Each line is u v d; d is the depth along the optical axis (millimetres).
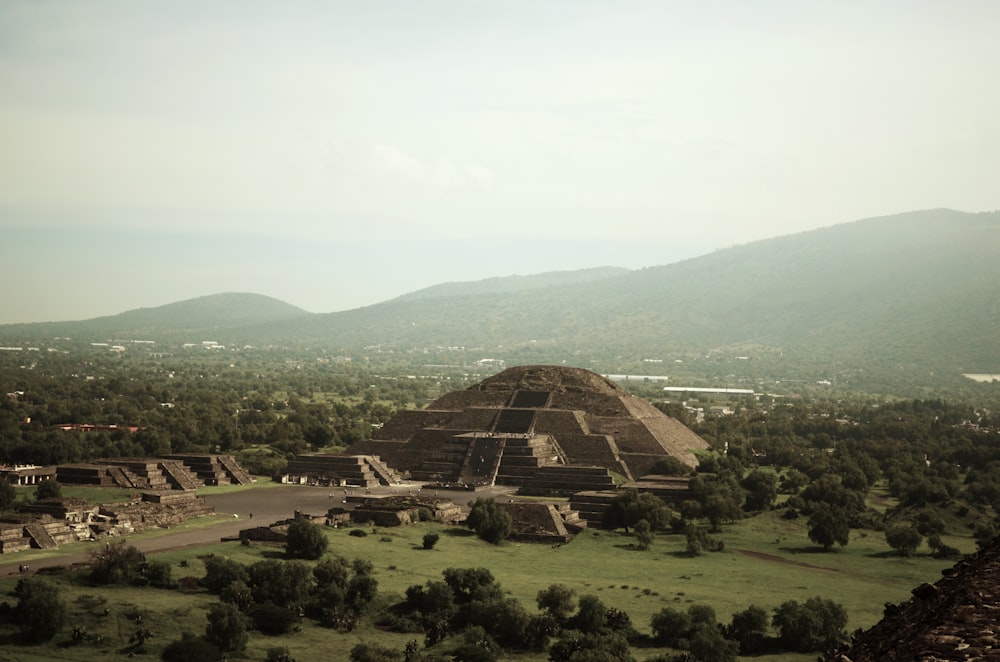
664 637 192250
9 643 177500
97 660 171875
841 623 198375
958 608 57344
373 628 198500
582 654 167500
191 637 180000
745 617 192125
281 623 192625
